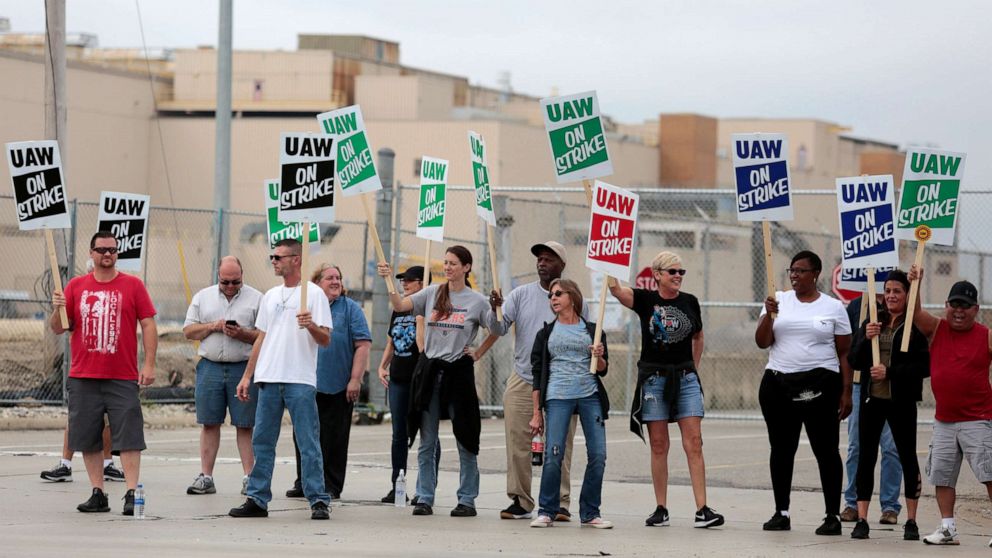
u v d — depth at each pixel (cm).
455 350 2197
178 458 2995
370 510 2255
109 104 11331
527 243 6047
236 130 12031
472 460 2206
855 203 2158
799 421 2102
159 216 11681
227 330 2358
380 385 4038
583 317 2120
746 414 4400
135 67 12975
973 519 2331
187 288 4469
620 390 4581
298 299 2128
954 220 2127
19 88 9469
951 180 2133
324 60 12556
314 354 2136
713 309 7700
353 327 2389
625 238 2145
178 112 12331
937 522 2289
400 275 2491
